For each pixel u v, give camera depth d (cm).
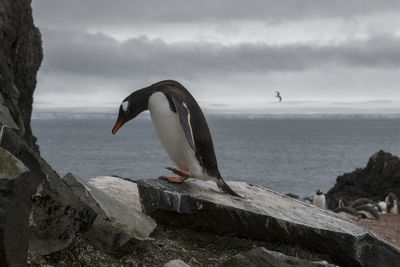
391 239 1016
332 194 2869
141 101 641
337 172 5969
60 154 8938
